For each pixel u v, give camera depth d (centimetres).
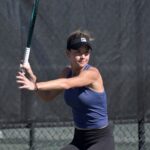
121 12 1797
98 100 1279
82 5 1773
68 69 1345
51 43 1752
